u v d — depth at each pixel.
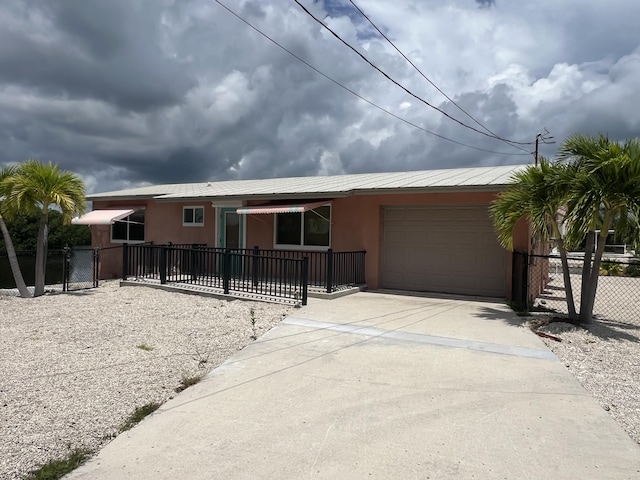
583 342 7.21
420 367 5.90
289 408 4.66
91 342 7.18
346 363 6.05
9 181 11.73
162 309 9.79
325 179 16.67
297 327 8.00
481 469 3.53
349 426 4.26
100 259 18.19
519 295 10.29
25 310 10.02
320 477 3.42
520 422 4.34
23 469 3.53
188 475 3.46
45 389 5.14
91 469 3.55
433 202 11.67
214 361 6.25
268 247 14.41
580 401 4.86
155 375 5.66
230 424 4.32
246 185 17.58
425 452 3.78
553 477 3.43
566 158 8.36
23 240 30.92
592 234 8.41
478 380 5.44
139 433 4.15
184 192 16.47
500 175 12.19
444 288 11.97
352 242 12.80
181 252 13.70
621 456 3.73
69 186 12.30
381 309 9.56
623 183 7.66
